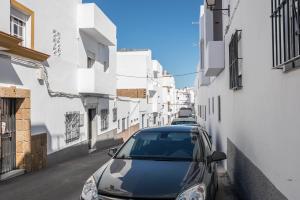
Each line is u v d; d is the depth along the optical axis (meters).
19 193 8.02
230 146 10.07
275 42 4.38
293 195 3.71
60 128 14.09
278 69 4.36
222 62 12.21
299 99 3.50
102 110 20.95
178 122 20.77
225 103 11.68
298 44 3.53
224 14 12.09
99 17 17.47
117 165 5.50
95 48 19.47
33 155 11.21
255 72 6.01
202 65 22.75
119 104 26.17
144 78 41.25
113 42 20.83
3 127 9.91
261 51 5.43
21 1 10.84
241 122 7.79
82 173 10.79
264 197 5.22
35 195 7.83
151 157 5.88
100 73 17.69
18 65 10.45
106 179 4.93
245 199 7.13
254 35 6.08
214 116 17.09
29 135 10.87
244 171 7.26
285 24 3.96
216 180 7.04
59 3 14.23
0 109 9.45
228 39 10.61
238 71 8.21
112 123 23.73
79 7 16.62
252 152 6.34
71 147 15.17
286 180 4.00
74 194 7.92
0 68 9.46
